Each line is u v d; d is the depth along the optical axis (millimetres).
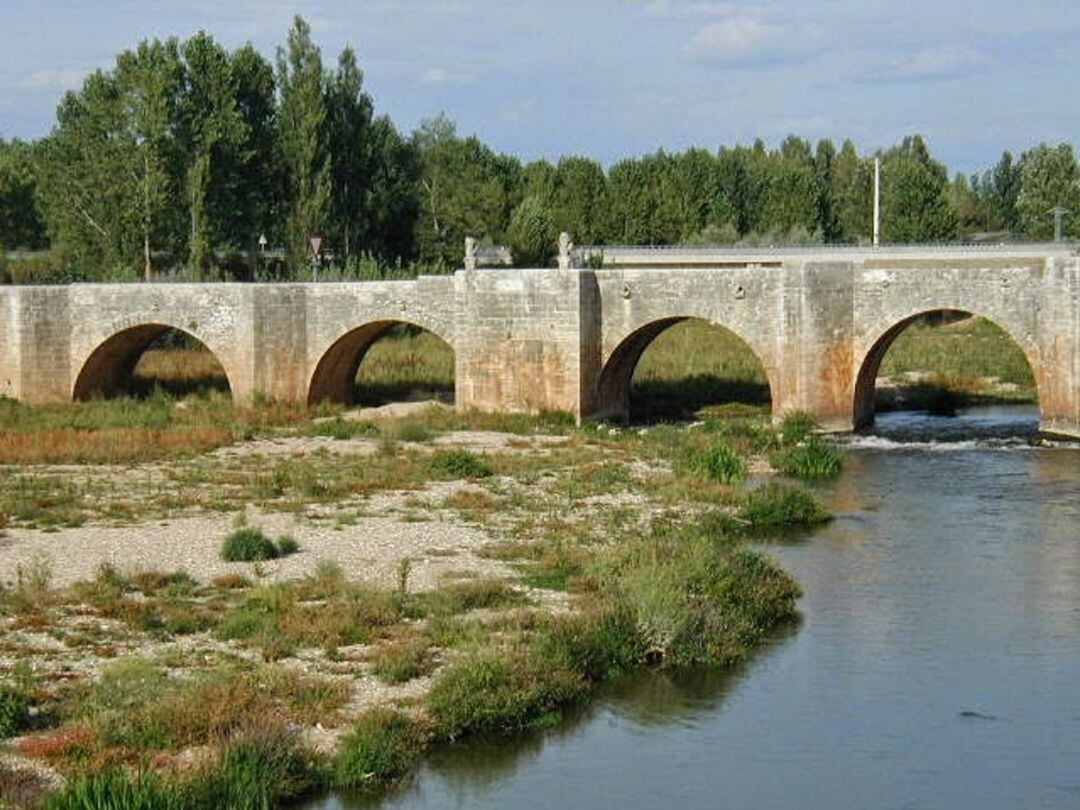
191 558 41219
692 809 26250
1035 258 85500
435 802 26375
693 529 45281
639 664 33594
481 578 38781
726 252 101000
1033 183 149875
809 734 29672
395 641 33312
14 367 77875
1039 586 40406
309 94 104625
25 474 55594
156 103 99938
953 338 99938
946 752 28781
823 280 69125
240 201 107125
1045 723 30188
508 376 72000
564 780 27422
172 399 78750
